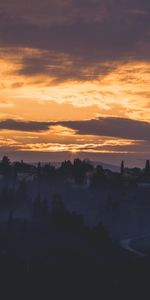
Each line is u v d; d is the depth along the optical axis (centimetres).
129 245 19362
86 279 14038
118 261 15900
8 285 13238
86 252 16312
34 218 19025
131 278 14300
